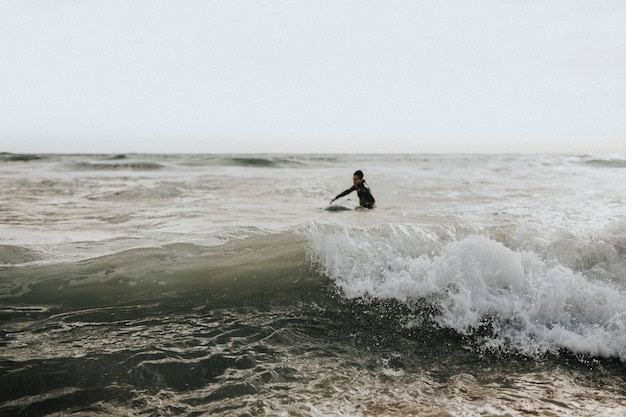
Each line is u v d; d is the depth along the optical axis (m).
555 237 4.80
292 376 2.80
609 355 3.16
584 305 3.60
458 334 3.48
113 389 2.59
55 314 3.56
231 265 4.62
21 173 18.59
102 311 3.65
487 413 2.42
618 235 4.58
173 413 2.38
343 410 2.43
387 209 8.77
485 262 4.03
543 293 3.70
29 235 6.04
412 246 4.79
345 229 5.35
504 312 3.65
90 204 9.57
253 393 2.59
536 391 2.70
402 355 3.16
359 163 29.00
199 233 6.14
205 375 2.77
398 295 4.00
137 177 17.09
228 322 3.55
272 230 5.75
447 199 10.54
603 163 27.03
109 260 4.66
